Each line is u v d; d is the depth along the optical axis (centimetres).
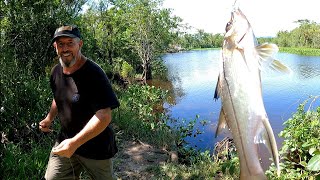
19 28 407
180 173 279
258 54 96
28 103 310
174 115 669
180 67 1708
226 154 322
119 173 283
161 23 1231
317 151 182
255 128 98
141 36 1188
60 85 159
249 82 98
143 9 1199
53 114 180
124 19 1218
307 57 2411
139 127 399
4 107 295
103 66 888
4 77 305
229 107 101
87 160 162
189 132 486
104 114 147
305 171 229
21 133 302
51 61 433
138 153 330
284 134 269
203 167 289
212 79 1227
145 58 1201
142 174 282
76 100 154
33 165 247
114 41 1189
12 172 241
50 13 451
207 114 674
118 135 375
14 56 337
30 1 433
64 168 167
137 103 548
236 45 98
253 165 99
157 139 367
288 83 1082
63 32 146
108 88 151
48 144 290
